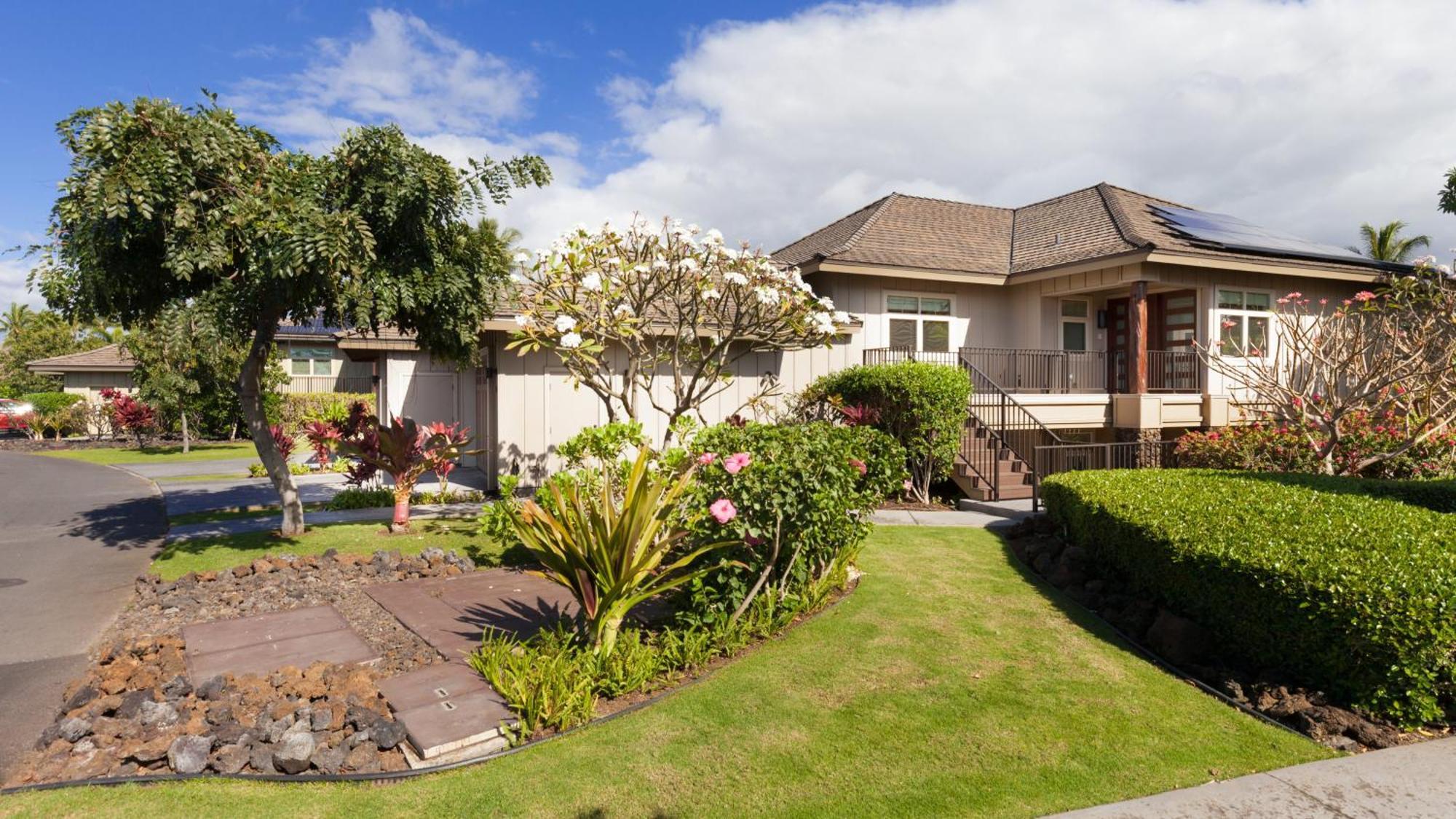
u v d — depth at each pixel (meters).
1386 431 10.20
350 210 7.69
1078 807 3.38
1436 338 9.77
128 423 24.41
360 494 11.83
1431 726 4.21
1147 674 4.95
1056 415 13.98
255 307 8.10
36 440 28.12
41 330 43.06
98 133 6.75
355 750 3.74
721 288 8.96
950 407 11.70
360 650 5.27
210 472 17.64
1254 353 11.85
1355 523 5.40
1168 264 14.20
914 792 3.51
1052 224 17.64
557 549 4.73
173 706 4.12
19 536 9.85
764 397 12.43
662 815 3.33
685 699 4.50
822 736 4.06
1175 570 5.52
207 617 6.12
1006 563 7.81
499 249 9.25
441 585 7.03
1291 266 15.08
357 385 30.70
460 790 3.50
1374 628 4.10
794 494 5.47
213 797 3.39
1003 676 4.88
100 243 7.11
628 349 8.90
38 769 3.60
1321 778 3.62
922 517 10.66
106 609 6.48
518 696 4.17
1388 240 43.41
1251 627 4.85
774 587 5.88
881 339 15.43
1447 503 7.09
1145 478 8.10
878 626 5.79
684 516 5.57
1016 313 16.64
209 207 7.38
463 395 17.69
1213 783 3.58
